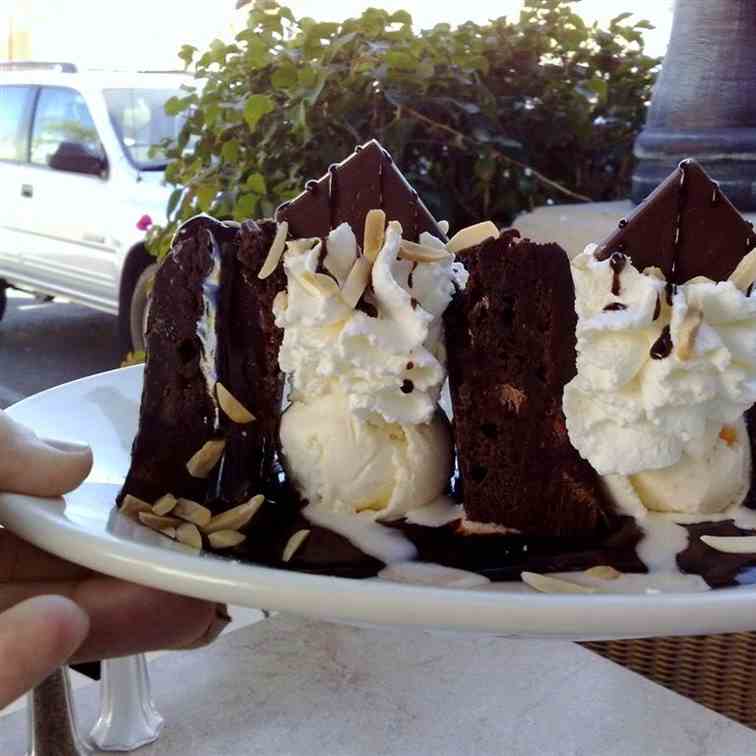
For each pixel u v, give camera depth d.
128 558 0.31
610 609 0.27
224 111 0.72
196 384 0.40
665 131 0.67
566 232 0.67
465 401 0.39
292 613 0.29
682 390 0.37
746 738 0.45
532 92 0.81
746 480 0.39
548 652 0.52
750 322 0.37
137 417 0.46
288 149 0.71
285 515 0.39
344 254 0.39
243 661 0.51
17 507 0.34
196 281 0.40
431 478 0.40
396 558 0.36
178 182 0.80
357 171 0.40
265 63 0.71
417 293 0.39
